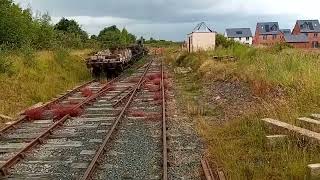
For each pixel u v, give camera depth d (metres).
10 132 12.69
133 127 13.19
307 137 9.36
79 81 28.34
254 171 8.25
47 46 36.84
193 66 33.97
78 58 34.66
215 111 15.69
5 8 28.92
